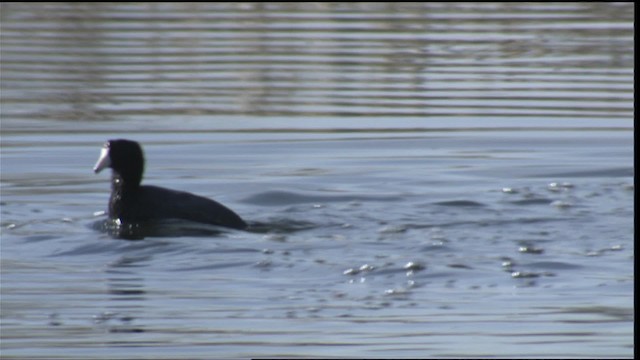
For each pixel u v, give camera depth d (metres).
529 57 76.38
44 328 34.91
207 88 70.50
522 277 39.00
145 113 65.38
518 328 34.59
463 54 77.56
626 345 33.22
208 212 45.97
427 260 40.97
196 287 38.44
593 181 53.00
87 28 85.50
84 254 42.09
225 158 57.09
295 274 39.66
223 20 87.56
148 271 40.22
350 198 50.22
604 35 81.25
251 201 50.06
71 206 49.00
